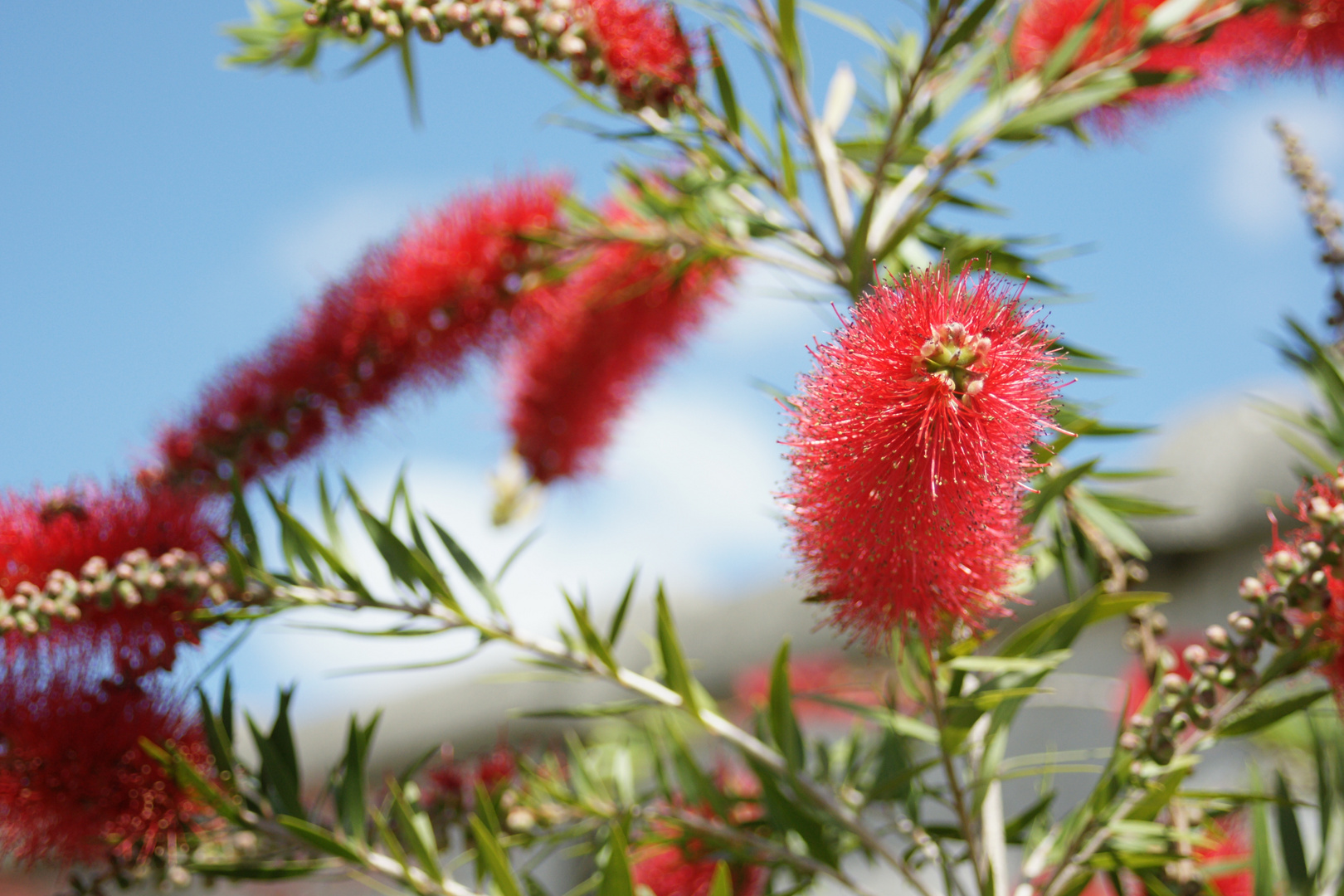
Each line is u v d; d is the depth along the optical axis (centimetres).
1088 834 77
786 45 86
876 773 86
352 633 81
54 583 79
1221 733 76
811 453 72
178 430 91
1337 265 86
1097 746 130
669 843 84
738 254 89
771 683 81
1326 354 84
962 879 108
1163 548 127
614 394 102
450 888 81
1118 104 90
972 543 73
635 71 82
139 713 81
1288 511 76
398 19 81
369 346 93
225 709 82
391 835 81
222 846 83
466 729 197
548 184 95
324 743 218
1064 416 81
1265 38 89
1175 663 82
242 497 82
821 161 87
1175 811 79
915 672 79
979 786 78
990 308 72
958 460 71
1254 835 79
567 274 95
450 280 93
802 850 84
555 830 87
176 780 81
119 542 81
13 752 80
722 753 90
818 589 74
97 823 81
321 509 83
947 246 88
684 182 89
